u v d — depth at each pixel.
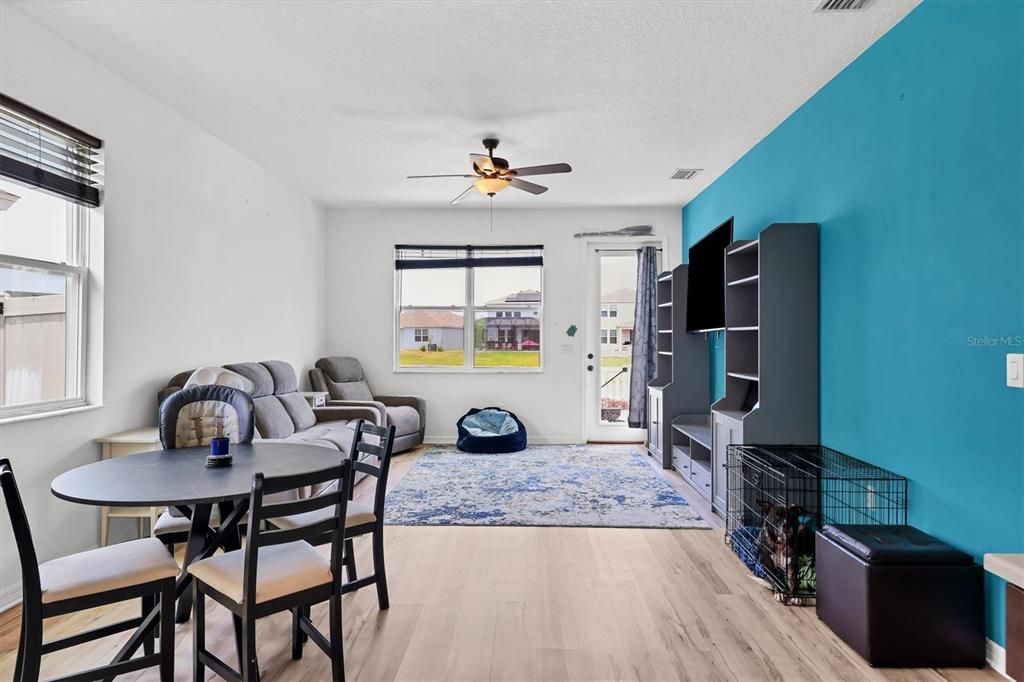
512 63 3.27
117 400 3.38
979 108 2.32
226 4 2.70
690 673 2.13
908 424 2.74
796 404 3.56
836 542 2.45
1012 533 2.16
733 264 4.20
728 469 3.64
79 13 2.77
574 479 5.05
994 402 2.24
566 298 6.87
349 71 3.37
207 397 2.96
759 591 2.84
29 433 2.81
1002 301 2.21
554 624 2.50
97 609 2.66
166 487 1.98
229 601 1.88
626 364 6.94
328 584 2.00
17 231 2.88
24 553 1.73
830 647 2.33
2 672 2.13
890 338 2.88
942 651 2.20
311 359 6.47
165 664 1.93
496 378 6.91
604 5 2.70
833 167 3.43
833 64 3.26
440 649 2.29
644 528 3.76
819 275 3.56
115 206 3.38
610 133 4.36
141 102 3.60
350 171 5.35
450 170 5.32
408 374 6.93
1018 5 2.13
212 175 4.41
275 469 2.27
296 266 6.02
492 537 3.58
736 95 3.68
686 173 5.38
